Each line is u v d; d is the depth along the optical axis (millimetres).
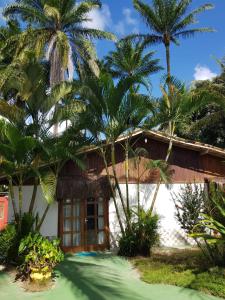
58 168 10906
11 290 7578
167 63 25484
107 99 11062
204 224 9047
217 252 8852
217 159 15156
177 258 10680
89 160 13453
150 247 11438
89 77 11344
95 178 13070
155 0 24969
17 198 12531
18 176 10609
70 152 10562
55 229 12516
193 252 11617
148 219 11680
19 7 20250
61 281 8219
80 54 21703
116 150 13820
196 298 6953
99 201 13258
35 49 19406
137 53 25688
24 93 10477
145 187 13922
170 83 12422
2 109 10078
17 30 23766
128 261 10734
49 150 9594
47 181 9570
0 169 10078
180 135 25781
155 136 13961
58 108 10633
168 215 13898
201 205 10086
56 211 12648
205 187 14398
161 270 9031
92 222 13031
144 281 8328
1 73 16859
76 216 12875
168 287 7777
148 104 11453
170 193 14133
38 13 20312
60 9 20906
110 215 13234
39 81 10789
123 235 11734
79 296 7129
